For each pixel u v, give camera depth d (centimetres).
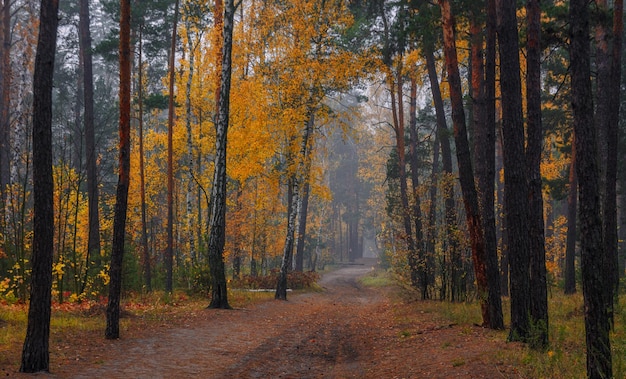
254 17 2755
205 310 1827
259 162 2638
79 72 4281
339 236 9575
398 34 1973
